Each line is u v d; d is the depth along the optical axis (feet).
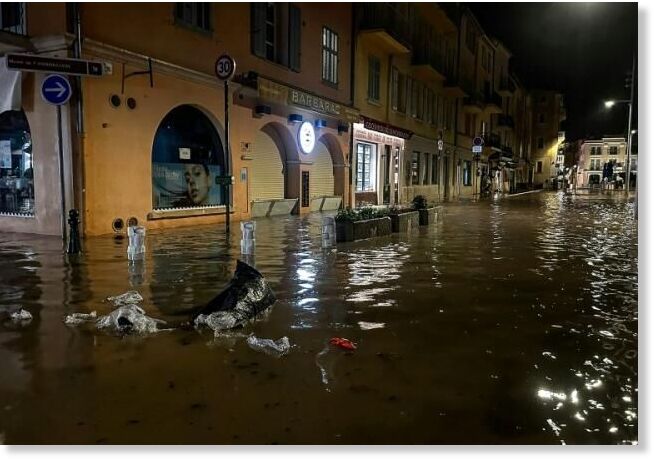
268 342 14.94
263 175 60.64
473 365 13.53
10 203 41.60
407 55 97.14
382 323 17.22
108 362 13.50
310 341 15.33
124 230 40.16
